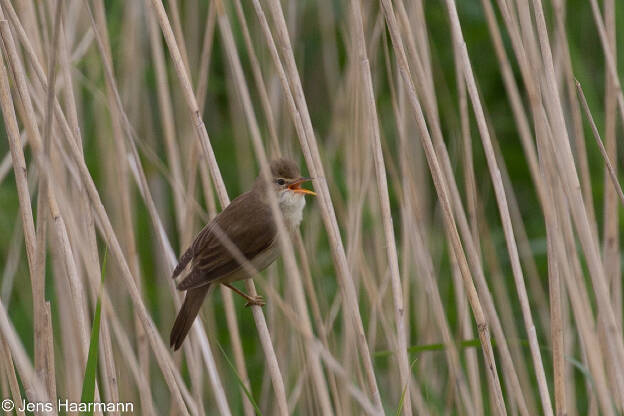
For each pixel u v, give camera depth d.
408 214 8.34
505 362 6.93
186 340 7.83
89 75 10.03
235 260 7.88
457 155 10.62
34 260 6.68
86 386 6.08
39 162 5.70
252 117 6.34
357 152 8.57
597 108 10.30
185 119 10.92
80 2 9.20
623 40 8.95
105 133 9.93
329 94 11.10
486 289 7.00
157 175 10.86
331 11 10.58
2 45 7.88
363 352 6.80
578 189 6.49
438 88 11.38
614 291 8.05
